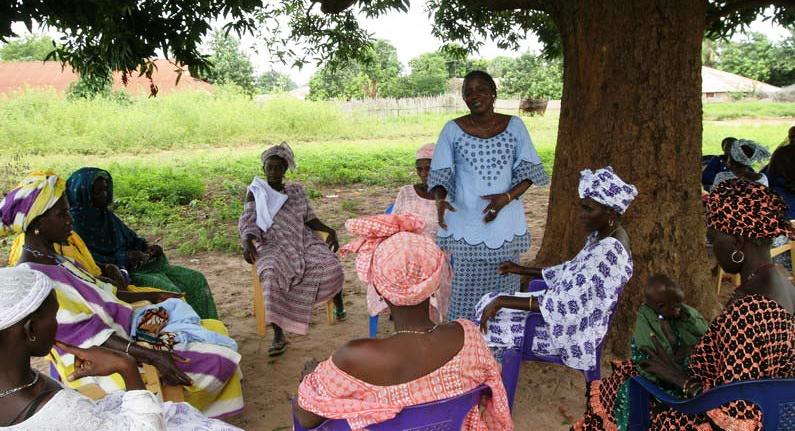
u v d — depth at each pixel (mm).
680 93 4676
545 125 29453
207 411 3658
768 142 19969
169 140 23219
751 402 2270
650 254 4711
